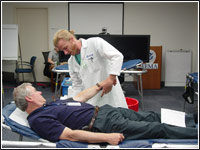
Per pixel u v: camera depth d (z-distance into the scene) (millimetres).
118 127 1600
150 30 5648
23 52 5918
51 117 1523
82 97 1852
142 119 1802
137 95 4750
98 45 1852
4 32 5258
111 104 2178
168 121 1723
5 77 5988
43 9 5703
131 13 5574
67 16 5625
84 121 1602
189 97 3082
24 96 1570
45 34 5836
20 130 1547
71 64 2131
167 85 5645
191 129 1607
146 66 5270
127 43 3801
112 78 1794
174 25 5617
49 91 5031
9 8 5652
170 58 5500
